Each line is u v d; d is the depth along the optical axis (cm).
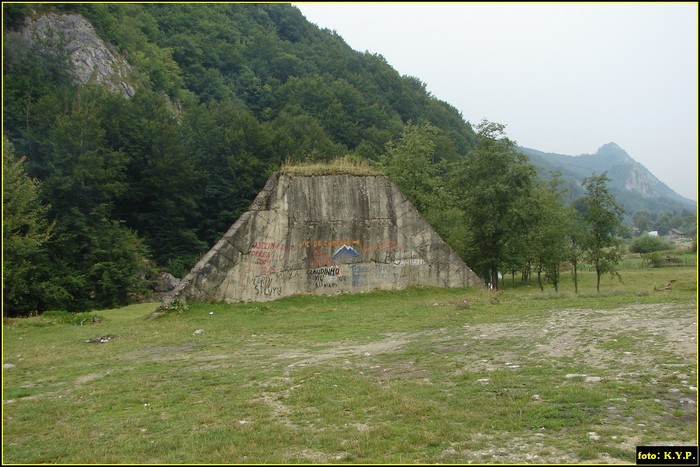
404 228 2578
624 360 1008
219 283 2141
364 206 2511
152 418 859
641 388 839
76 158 4247
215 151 5647
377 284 2491
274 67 10500
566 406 782
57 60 5816
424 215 3906
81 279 3719
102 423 853
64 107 4953
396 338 1434
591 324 1384
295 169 2459
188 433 780
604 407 771
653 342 1125
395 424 759
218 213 5594
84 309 3697
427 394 884
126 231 4406
